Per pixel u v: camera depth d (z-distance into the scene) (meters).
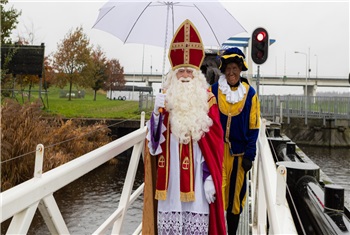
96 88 33.97
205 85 2.27
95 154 2.02
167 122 2.16
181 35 2.23
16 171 8.90
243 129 2.96
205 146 2.12
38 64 19.75
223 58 2.97
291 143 5.46
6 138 8.93
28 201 1.37
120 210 2.60
